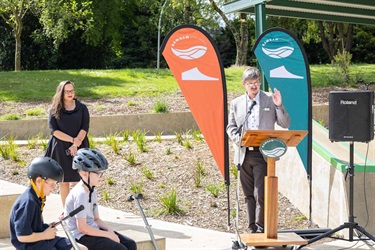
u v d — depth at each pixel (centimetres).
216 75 787
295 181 901
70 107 755
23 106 1619
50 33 3094
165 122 1477
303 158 820
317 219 832
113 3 3503
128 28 4294
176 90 1808
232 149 1112
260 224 699
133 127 1458
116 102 1650
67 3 3073
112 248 559
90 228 555
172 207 859
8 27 3462
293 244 631
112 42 3750
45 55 3566
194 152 1091
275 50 834
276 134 627
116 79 1986
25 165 1053
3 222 704
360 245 730
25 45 3512
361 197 763
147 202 901
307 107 823
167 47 796
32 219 484
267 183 638
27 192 489
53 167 491
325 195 811
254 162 700
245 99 712
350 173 708
